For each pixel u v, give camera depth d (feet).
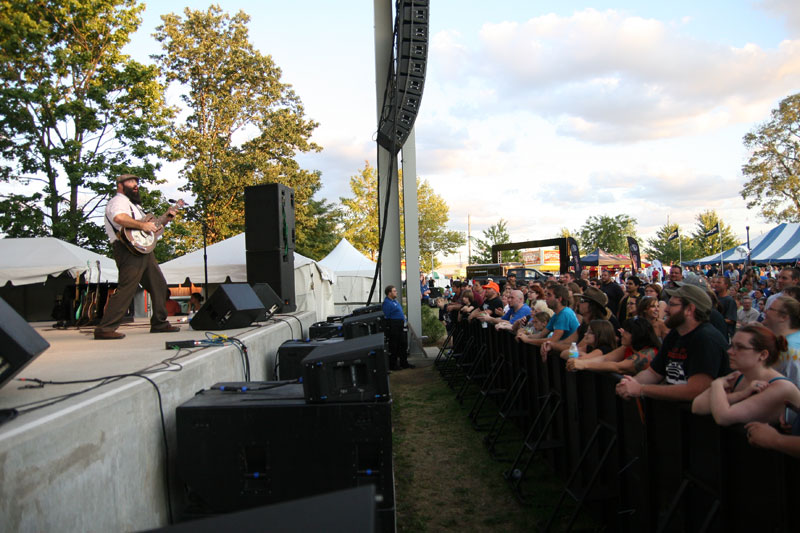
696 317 9.33
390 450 10.00
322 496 3.15
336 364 10.14
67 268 34.58
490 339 25.75
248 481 10.23
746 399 7.32
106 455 8.20
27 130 49.47
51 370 11.08
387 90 35.55
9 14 47.26
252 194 30.40
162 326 19.27
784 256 71.10
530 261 149.69
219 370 13.56
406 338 36.81
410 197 39.68
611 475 12.05
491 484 16.01
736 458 7.29
